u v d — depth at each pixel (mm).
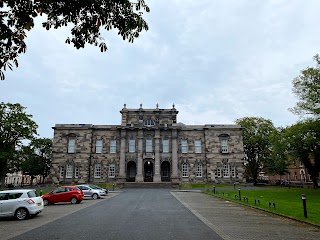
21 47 8430
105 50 9367
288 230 13078
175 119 64625
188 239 11094
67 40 9188
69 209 21969
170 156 62125
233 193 36969
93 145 62844
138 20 9016
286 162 68188
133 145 62812
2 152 44781
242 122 71688
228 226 14086
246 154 71375
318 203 24328
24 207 17000
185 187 54844
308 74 37875
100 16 8484
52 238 11336
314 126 35938
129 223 14922
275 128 67562
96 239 11086
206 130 63844
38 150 77062
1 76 8117
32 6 8180
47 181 80500
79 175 60750
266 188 49656
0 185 55688
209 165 62031
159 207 22625
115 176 61281
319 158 42844
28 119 48188
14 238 11398
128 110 64938
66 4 8133
